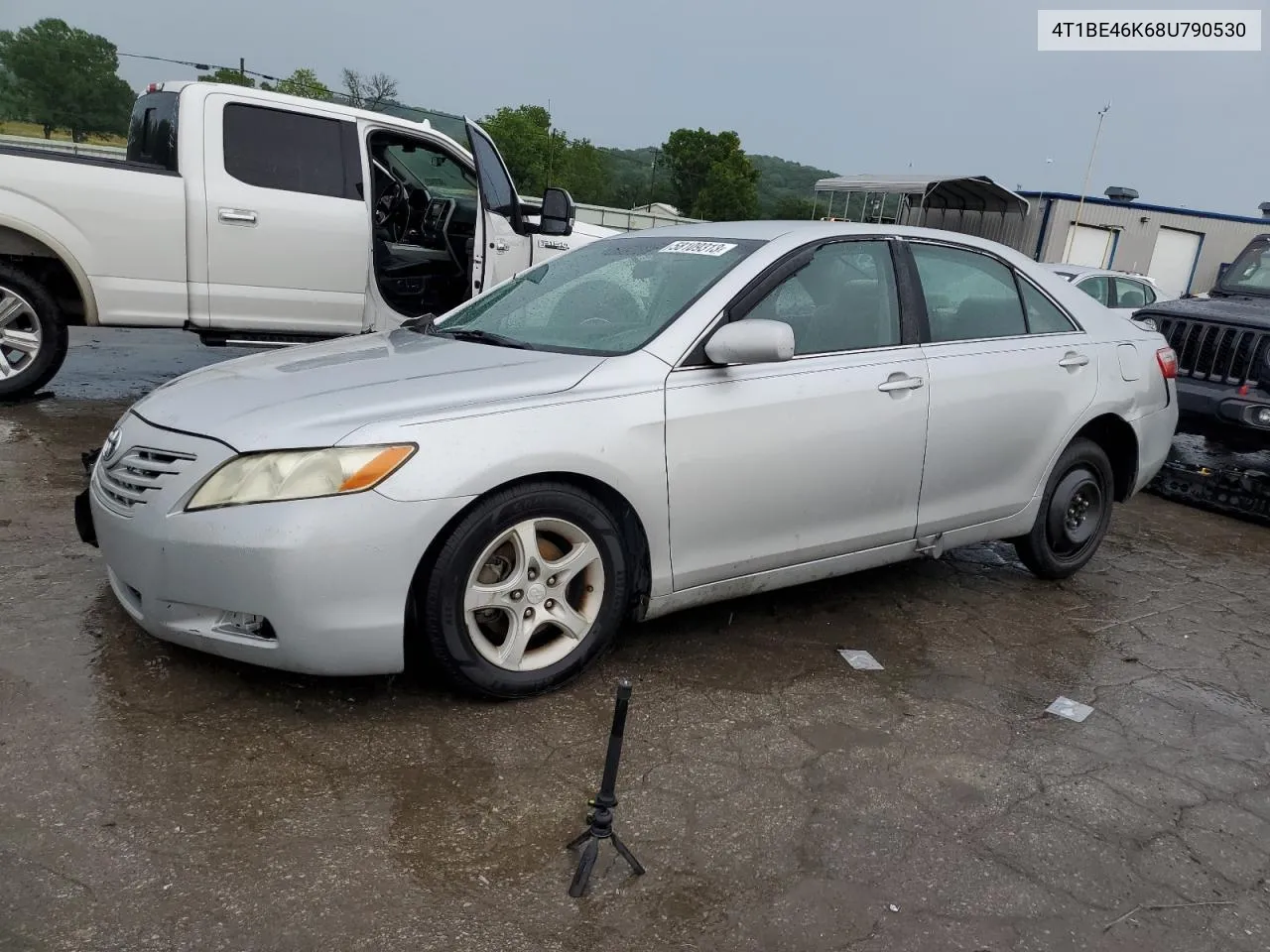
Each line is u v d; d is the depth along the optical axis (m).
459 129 7.45
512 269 7.47
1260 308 6.90
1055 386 4.36
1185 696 3.64
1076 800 2.85
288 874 2.25
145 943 2.00
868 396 3.68
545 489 2.99
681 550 3.33
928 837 2.61
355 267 6.82
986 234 31.55
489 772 2.72
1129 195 34.06
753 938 2.18
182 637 2.87
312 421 2.81
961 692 3.50
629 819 2.56
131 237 6.03
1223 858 2.63
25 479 4.82
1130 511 6.50
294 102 6.52
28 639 3.19
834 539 3.73
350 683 3.12
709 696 3.28
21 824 2.32
